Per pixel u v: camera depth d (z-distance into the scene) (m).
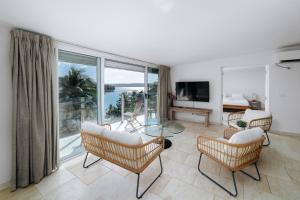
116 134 1.73
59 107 2.51
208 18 1.77
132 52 3.23
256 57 3.72
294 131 3.46
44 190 1.76
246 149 1.65
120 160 1.77
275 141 3.17
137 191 1.63
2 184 1.78
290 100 3.45
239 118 3.70
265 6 1.53
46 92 1.99
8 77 1.78
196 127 4.31
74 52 2.60
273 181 1.87
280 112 3.56
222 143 1.74
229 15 1.71
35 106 1.87
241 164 1.70
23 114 1.79
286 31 2.24
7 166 1.81
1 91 1.73
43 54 1.96
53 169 2.11
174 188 1.76
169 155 2.58
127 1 1.38
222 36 2.39
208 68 4.52
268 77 3.64
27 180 1.82
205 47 3.02
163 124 3.67
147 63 4.43
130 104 4.12
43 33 2.03
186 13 1.64
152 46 2.82
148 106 4.64
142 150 1.65
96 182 1.89
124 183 1.87
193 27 2.01
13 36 1.74
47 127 2.00
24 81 1.78
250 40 2.64
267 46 3.09
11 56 1.73
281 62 3.32
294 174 2.01
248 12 1.64
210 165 2.24
